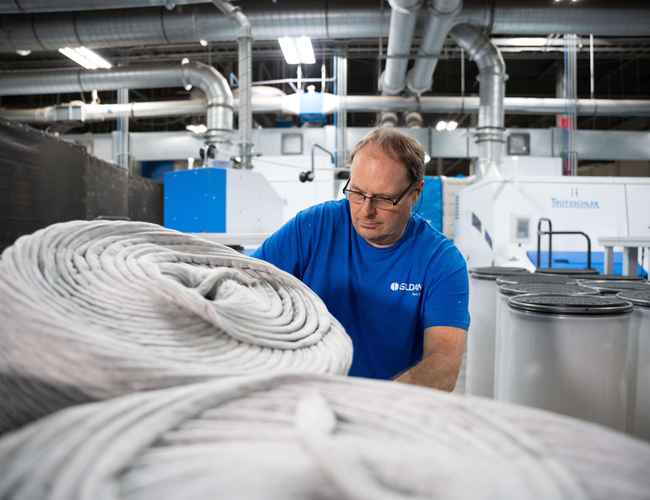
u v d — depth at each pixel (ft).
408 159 3.33
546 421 1.20
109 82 17.90
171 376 1.41
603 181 12.92
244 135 14.34
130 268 2.00
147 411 1.13
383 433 1.14
